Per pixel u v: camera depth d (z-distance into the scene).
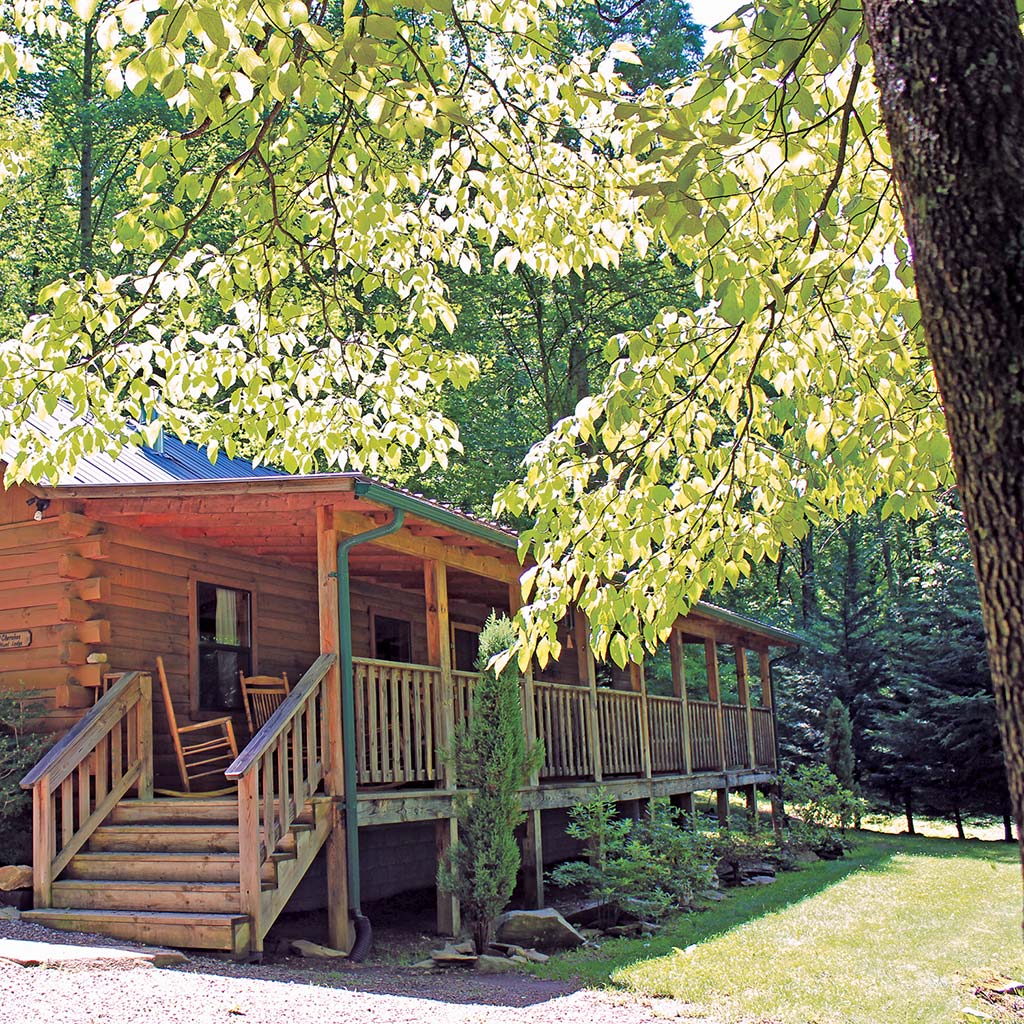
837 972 8.71
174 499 10.12
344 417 7.92
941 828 26.69
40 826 9.05
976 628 23.28
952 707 22.75
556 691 13.49
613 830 12.34
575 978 8.55
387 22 4.03
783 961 9.12
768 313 5.34
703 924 11.31
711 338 5.34
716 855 16.05
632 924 11.02
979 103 2.67
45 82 22.70
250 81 4.67
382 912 11.92
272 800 8.65
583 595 5.69
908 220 2.79
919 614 25.42
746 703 21.05
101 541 10.51
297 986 7.28
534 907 12.21
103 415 7.07
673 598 5.74
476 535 11.07
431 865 13.94
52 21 6.70
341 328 8.27
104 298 6.59
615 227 6.59
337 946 9.13
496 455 25.52
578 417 5.45
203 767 11.50
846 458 5.61
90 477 10.96
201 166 17.73
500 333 27.39
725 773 19.02
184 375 7.34
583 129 6.42
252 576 12.70
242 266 7.33
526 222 6.86
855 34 4.00
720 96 4.37
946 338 2.66
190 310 7.38
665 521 5.57
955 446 2.65
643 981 8.31
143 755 10.30
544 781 13.66
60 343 6.46
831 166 5.09
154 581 11.24
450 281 24.11
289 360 7.79
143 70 4.21
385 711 10.26
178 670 11.42
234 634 12.35
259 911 8.28
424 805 10.40
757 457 5.83
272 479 9.54
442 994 7.78
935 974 8.69
